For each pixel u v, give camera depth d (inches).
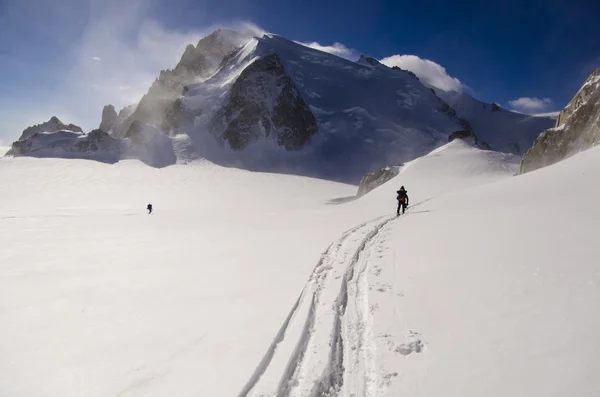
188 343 176.9
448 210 627.5
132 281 311.1
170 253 459.8
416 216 625.6
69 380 144.3
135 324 206.1
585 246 240.8
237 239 559.5
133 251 492.7
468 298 200.7
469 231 372.2
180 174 4084.6
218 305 233.8
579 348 133.3
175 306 236.1
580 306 163.2
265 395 133.6
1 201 2723.9
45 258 453.7
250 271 325.7
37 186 3221.0
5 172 3518.7
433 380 133.4
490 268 239.5
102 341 182.9
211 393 132.6
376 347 163.9
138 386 138.7
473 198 765.9
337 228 591.2
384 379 139.6
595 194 463.5
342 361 159.8
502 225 366.3
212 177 4062.5
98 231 816.3
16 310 237.3
